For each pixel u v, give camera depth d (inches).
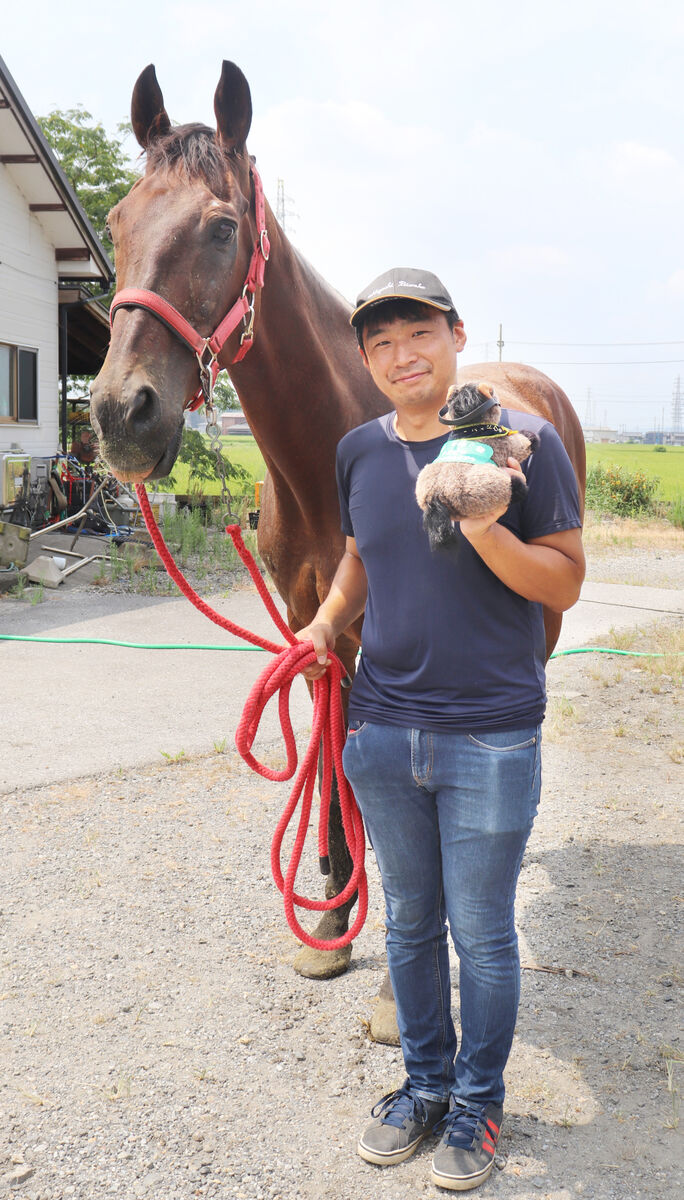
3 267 481.4
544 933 117.1
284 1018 100.3
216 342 82.2
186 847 140.9
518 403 126.6
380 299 69.3
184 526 469.7
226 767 175.6
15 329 498.9
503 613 71.9
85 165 900.6
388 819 76.4
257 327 93.2
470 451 62.4
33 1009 100.5
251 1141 81.7
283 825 82.3
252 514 439.8
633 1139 81.7
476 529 62.8
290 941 115.6
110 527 457.4
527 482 70.1
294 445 102.1
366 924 121.3
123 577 389.7
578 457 156.6
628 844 142.9
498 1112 79.2
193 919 119.8
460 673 71.7
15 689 226.7
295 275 98.3
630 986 105.4
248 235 87.6
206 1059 93.0
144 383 73.5
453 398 64.2
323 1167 78.7
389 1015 97.4
